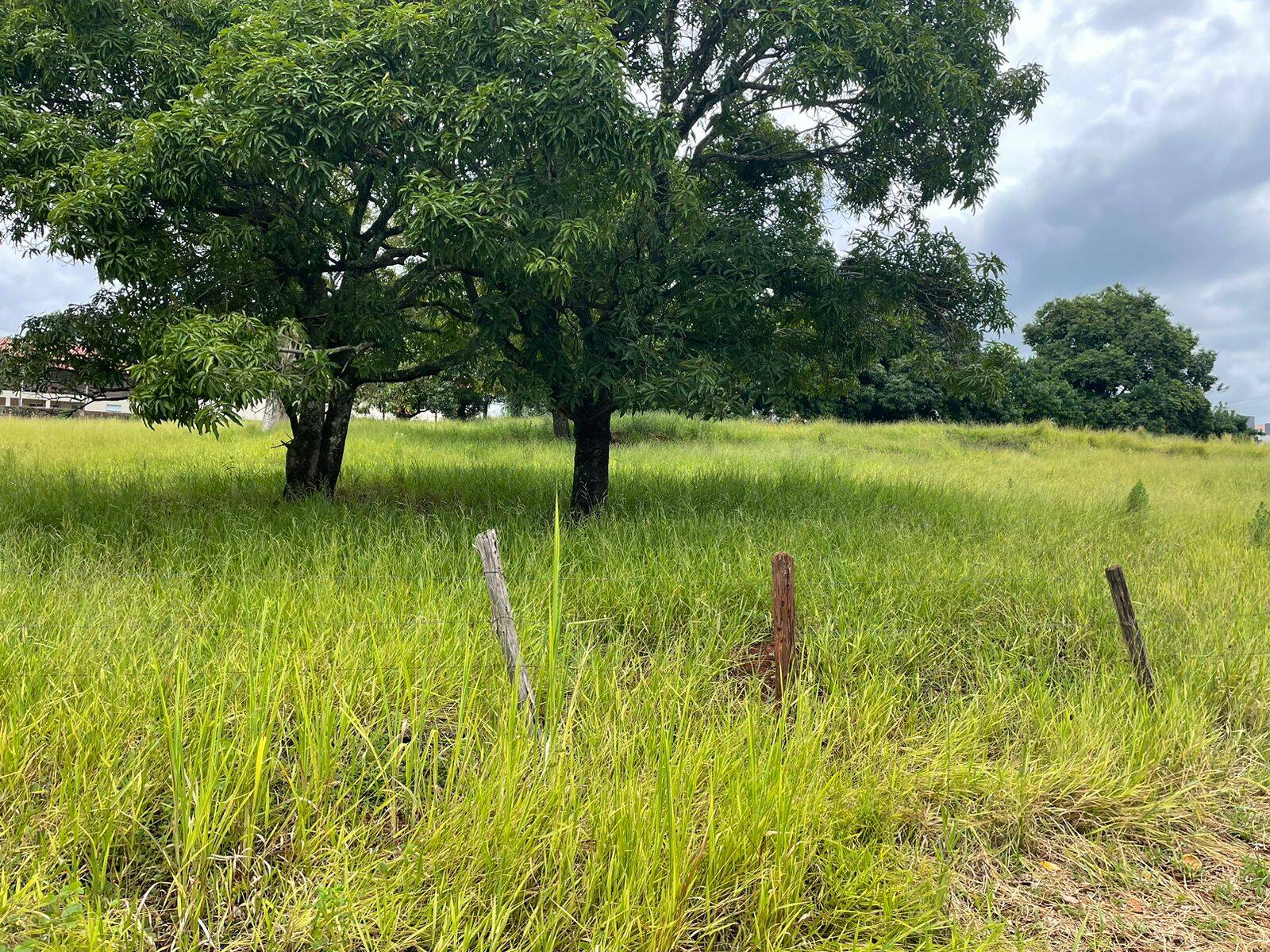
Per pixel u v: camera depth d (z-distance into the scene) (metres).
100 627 4.33
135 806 2.81
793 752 3.48
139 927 2.35
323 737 3.05
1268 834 3.68
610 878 2.56
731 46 8.38
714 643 5.06
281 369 6.92
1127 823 3.61
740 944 2.61
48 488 9.13
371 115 6.52
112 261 6.54
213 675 3.72
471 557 6.14
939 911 2.84
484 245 6.63
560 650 3.93
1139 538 9.30
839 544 7.46
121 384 9.06
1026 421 39.53
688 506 8.76
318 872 2.67
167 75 7.97
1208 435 41.03
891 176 9.60
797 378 10.05
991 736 4.30
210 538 6.68
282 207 7.88
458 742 3.15
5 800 2.83
